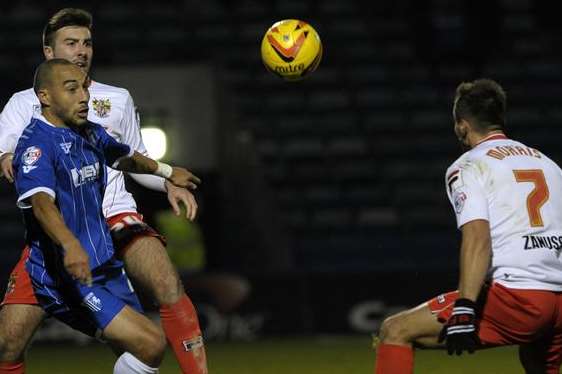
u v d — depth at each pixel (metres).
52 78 15.47
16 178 15.41
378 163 56.53
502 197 15.45
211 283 40.19
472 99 16.25
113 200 17.98
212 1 63.78
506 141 16.08
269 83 59.69
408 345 15.74
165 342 15.88
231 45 60.84
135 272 17.03
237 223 51.81
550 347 16.23
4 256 51.59
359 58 61.56
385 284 40.19
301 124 58.09
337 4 64.50
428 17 61.72
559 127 58.84
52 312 16.11
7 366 16.31
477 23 61.47
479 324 15.55
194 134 51.09
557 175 15.88
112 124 18.53
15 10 62.72
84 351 36.28
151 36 60.53
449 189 15.67
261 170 54.34
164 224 48.31
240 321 40.16
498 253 15.45
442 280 40.03
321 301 40.25
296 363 30.39
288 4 64.00
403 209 54.28
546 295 15.37
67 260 13.94
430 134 58.00
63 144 15.49
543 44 63.62
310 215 54.09
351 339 39.28
